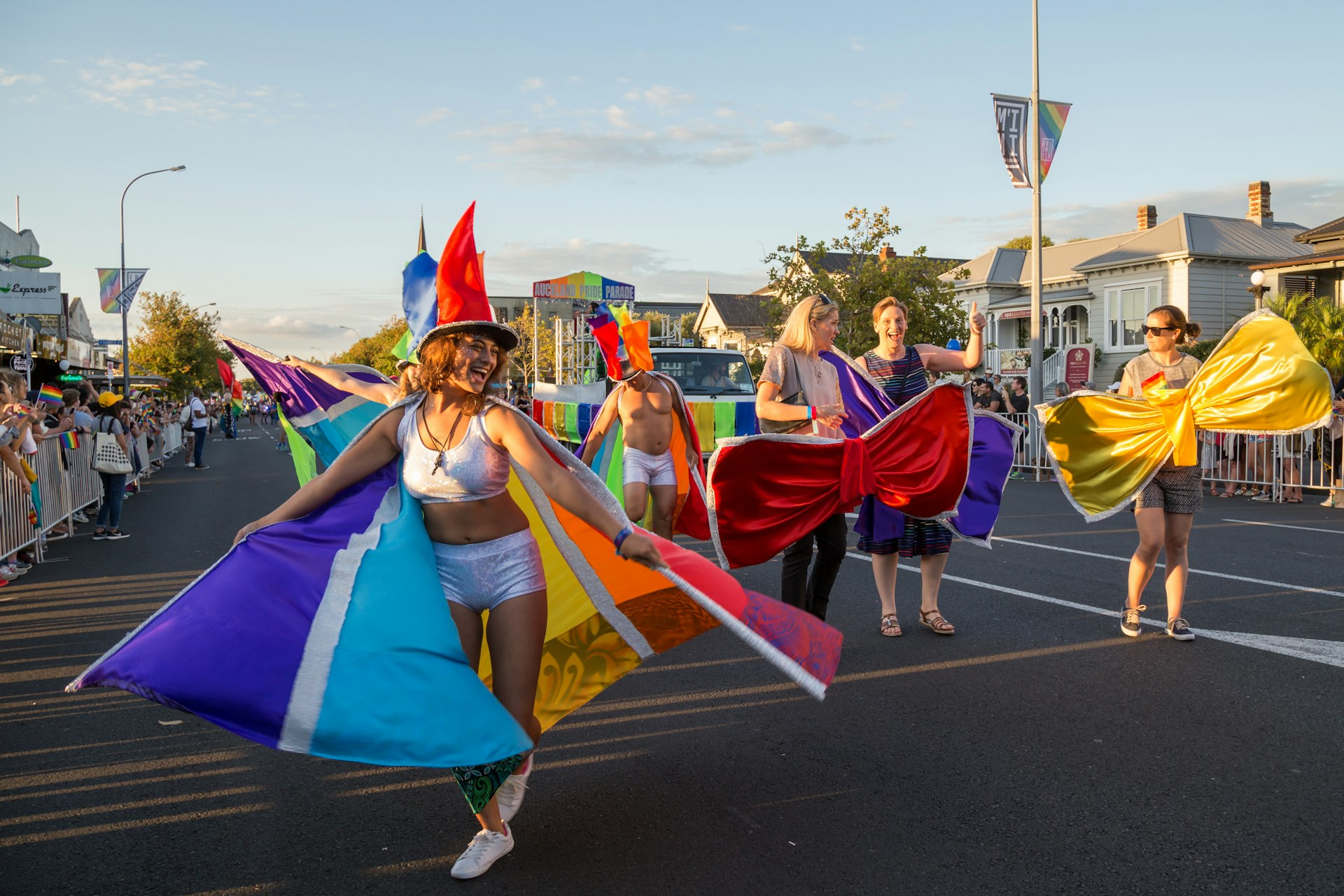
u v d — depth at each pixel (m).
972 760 3.82
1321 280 25.97
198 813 3.47
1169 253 30.45
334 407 5.81
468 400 2.91
